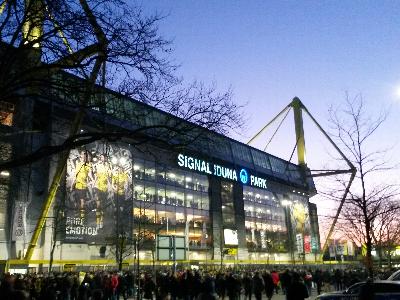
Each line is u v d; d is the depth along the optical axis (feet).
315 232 376.07
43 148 35.53
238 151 309.83
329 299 49.70
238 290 80.28
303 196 371.56
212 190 267.59
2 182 143.33
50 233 166.30
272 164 349.61
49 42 37.29
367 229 69.92
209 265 233.35
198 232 248.52
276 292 122.42
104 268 179.42
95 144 178.40
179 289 78.84
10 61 35.29
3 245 151.02
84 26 36.45
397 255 304.30
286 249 325.62
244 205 293.64
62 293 76.95
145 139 38.50
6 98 36.37
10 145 122.21
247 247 284.20
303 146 387.14
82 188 175.73
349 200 74.38
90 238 177.88
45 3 36.27
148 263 196.95
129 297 113.19
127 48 36.91
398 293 41.50
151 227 215.92
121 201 194.59
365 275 129.39
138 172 216.13
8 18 35.42
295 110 395.34
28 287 68.33
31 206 161.99
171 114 40.19
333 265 344.28
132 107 43.80
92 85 38.68
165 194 232.53
